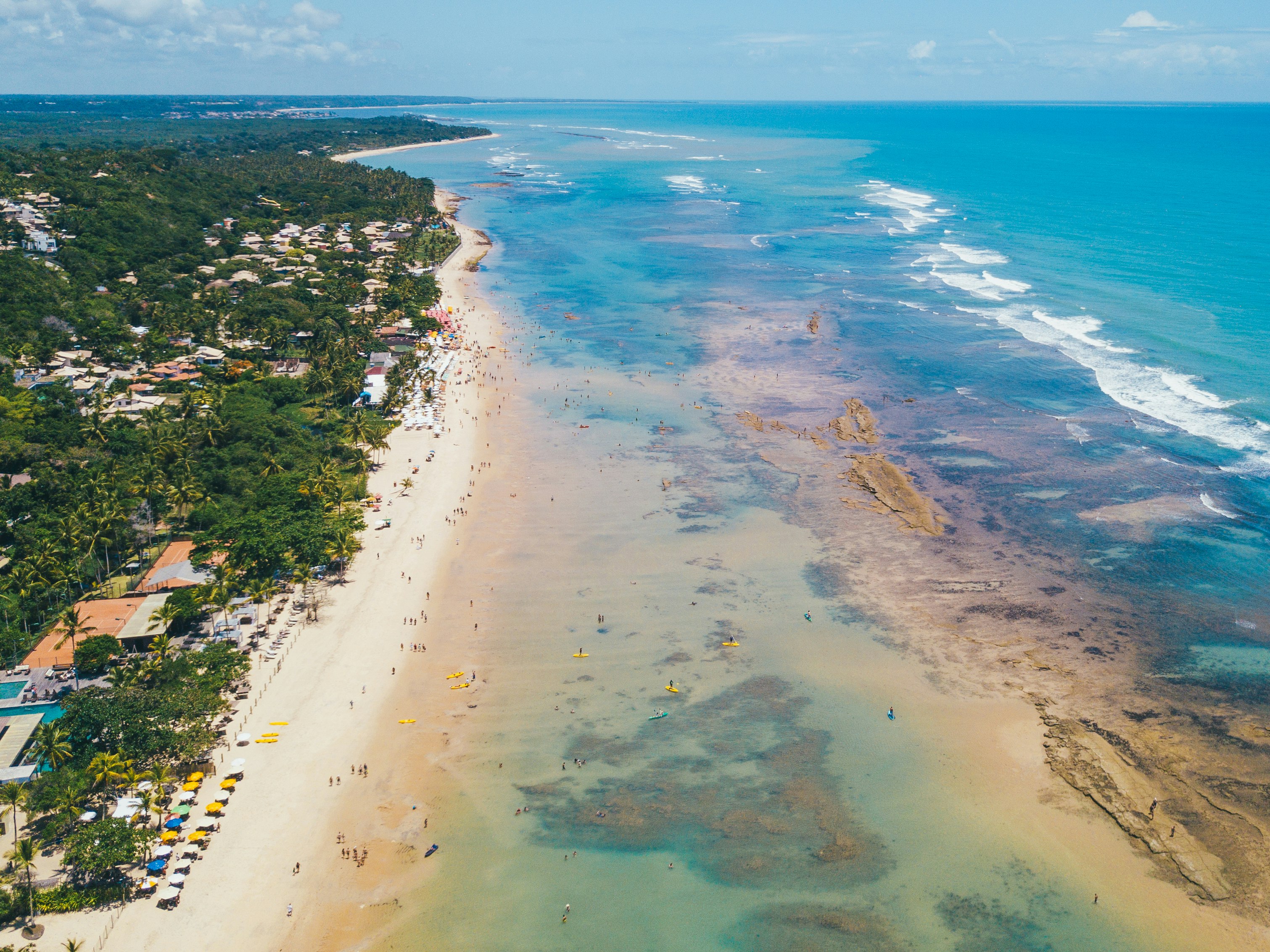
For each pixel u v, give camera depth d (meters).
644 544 109.31
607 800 70.81
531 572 103.44
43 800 65.19
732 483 124.94
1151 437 130.88
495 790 71.81
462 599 98.31
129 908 60.66
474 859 65.44
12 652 85.88
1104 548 104.44
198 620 91.94
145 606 90.75
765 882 63.41
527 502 120.50
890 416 144.88
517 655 88.75
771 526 113.00
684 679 85.06
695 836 67.38
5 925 59.03
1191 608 92.75
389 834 67.44
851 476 125.56
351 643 90.38
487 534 112.25
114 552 104.06
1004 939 58.59
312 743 76.44
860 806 69.81
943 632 90.88
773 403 152.88
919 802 70.00
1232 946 57.62
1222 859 63.84
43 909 59.88
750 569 103.69
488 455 135.50
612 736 77.75
